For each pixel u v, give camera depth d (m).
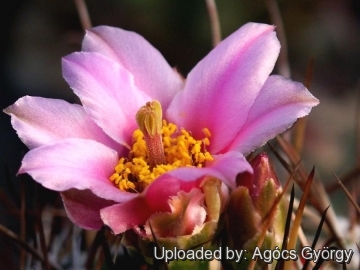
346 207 0.15
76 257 0.09
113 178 0.08
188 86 0.08
